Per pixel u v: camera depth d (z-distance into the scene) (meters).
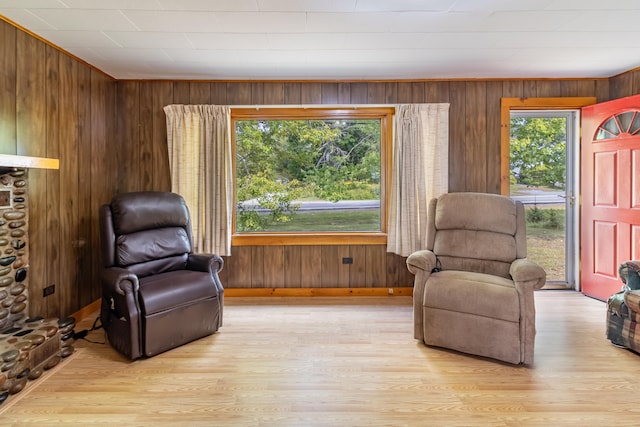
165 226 3.00
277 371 2.22
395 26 2.49
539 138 3.90
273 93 3.68
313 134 3.87
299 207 3.88
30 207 2.58
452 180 3.72
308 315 3.21
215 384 2.07
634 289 2.52
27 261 2.51
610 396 1.94
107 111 3.54
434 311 2.50
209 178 3.60
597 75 3.62
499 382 2.09
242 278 3.79
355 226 3.90
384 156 3.82
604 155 3.44
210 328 2.75
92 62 3.17
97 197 3.39
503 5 2.21
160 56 3.03
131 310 2.33
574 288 3.87
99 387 2.04
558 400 1.91
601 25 2.49
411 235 3.60
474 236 2.86
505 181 3.71
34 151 2.61
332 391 2.00
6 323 2.32
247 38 2.67
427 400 1.92
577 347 2.53
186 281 2.64
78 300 3.13
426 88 3.70
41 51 2.68
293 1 2.14
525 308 2.27
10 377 1.92
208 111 3.58
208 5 2.18
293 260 3.79
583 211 3.69
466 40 2.73
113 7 2.20
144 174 3.69
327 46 2.83
